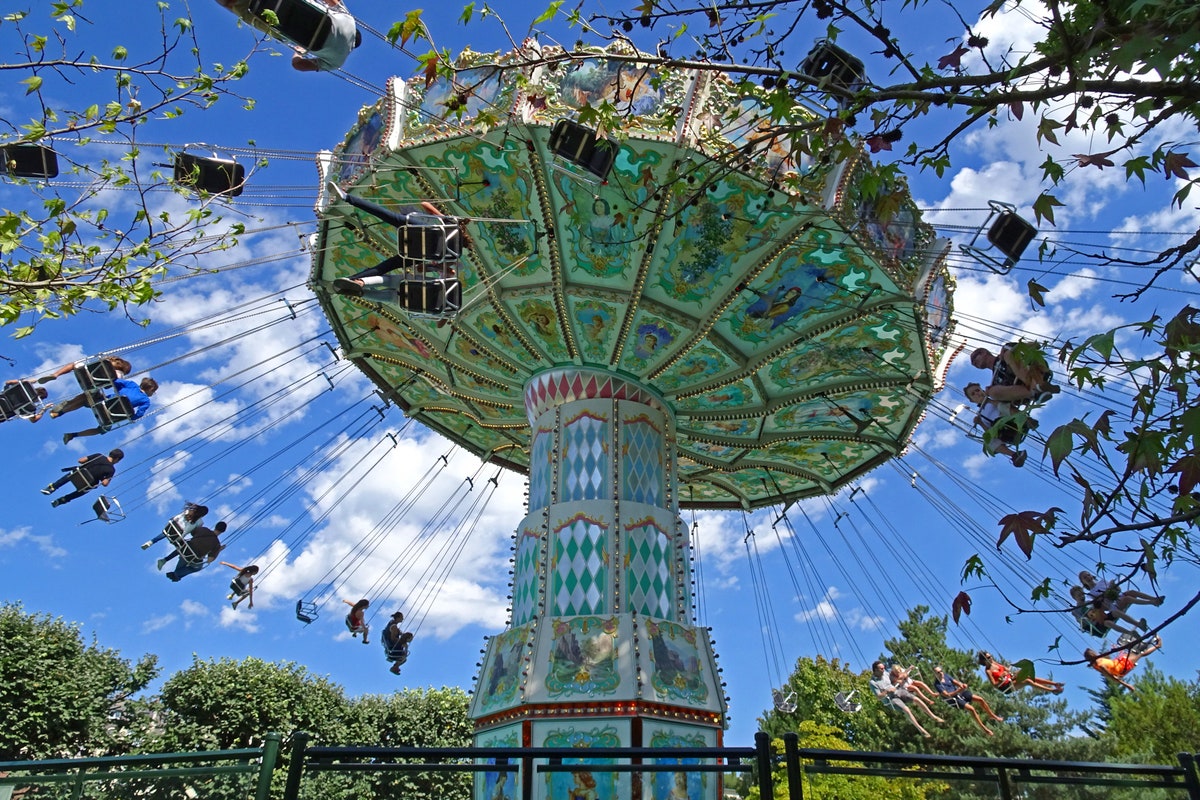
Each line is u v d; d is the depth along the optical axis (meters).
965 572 4.80
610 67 11.66
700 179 11.68
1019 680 4.53
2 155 8.56
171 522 15.43
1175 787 6.69
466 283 14.22
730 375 15.18
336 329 16.05
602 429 14.83
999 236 10.88
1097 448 4.20
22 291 7.96
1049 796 6.67
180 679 24.70
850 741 36.38
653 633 13.01
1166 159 4.79
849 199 11.85
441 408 18.19
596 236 13.03
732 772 6.52
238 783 6.24
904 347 14.47
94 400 13.94
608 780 11.60
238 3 8.13
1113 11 4.44
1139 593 6.95
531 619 13.43
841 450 17.94
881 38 5.68
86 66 7.43
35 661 21.61
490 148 12.05
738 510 21.11
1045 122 5.03
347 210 13.32
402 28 6.22
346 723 26.94
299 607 17.86
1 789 6.71
